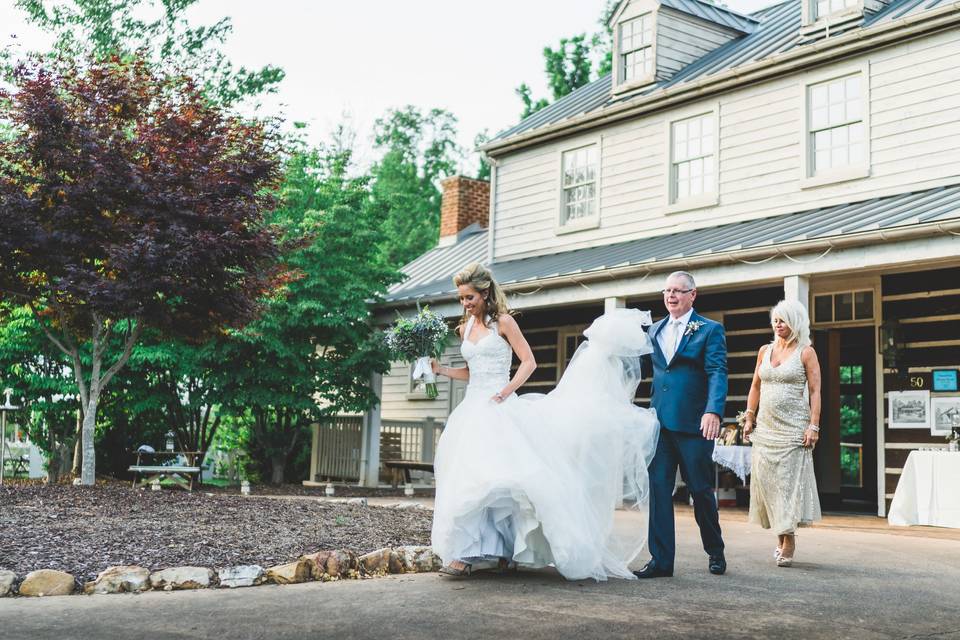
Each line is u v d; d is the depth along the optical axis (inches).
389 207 728.3
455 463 229.3
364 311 672.4
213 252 421.1
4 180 414.0
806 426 268.2
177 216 423.8
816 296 555.2
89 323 483.8
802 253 446.9
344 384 684.1
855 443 578.6
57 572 205.2
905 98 520.4
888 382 505.7
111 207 420.8
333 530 291.7
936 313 491.2
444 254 964.0
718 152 612.7
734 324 595.8
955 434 446.9
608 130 692.1
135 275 410.0
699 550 302.5
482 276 240.7
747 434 283.9
